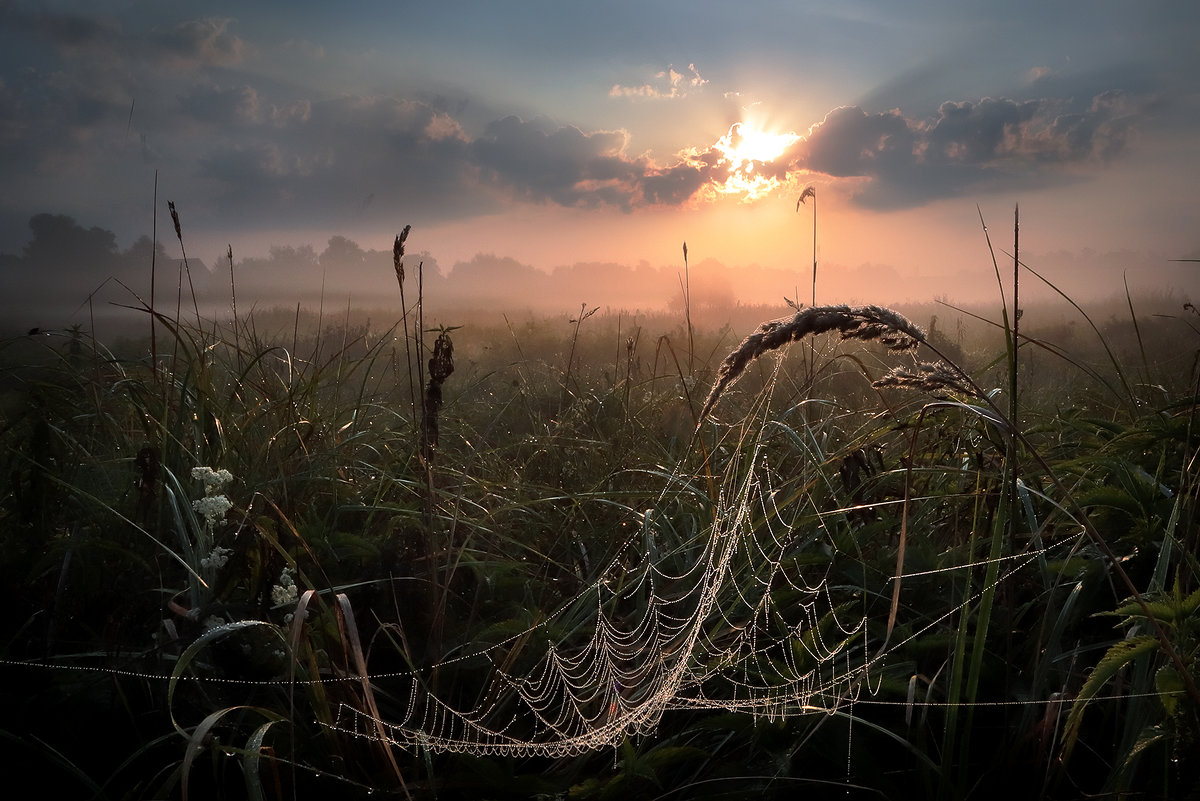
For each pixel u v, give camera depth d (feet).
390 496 10.72
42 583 7.77
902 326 4.73
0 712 6.26
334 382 14.47
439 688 7.16
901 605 7.74
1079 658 6.67
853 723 6.37
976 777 6.07
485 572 8.47
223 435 9.84
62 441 9.50
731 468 9.99
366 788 5.72
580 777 6.37
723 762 6.44
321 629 6.73
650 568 8.16
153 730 6.28
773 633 7.83
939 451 10.32
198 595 6.98
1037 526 7.48
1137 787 5.43
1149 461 8.82
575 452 13.34
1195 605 5.06
